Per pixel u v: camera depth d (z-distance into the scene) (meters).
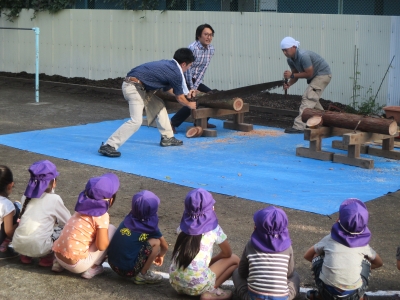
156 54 15.12
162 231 5.92
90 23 16.17
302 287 4.82
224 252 4.66
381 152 8.74
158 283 4.85
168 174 7.78
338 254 4.27
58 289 4.68
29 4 17.53
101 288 4.73
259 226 4.25
